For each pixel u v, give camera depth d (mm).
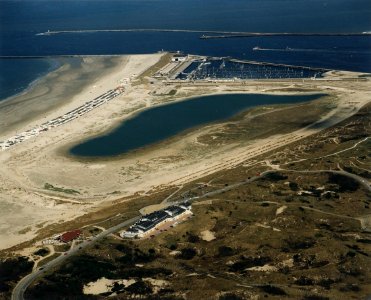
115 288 151000
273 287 144375
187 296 141750
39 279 157750
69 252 175625
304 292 140875
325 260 159875
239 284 147250
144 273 158000
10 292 151750
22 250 181750
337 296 138500
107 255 171750
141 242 179375
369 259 158000
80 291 150375
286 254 165125
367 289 142250
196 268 161500
